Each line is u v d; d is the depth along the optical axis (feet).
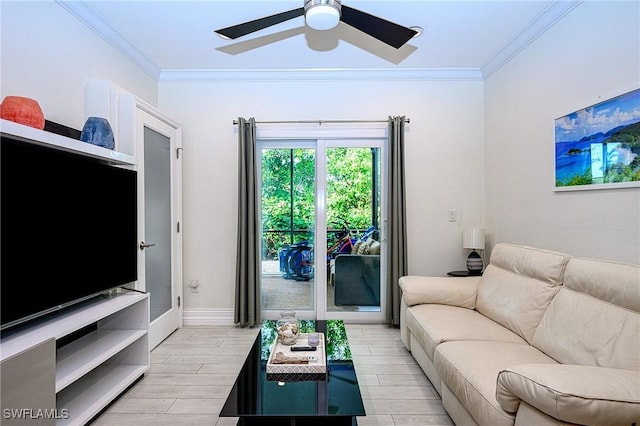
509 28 9.12
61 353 6.75
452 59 11.06
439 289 9.07
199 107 12.02
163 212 10.62
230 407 4.92
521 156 9.81
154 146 10.09
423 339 7.57
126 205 8.15
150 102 11.51
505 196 10.68
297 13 6.31
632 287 5.09
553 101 8.42
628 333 4.88
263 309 12.46
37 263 5.77
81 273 6.75
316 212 12.19
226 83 12.02
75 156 6.63
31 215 5.66
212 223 12.07
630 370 4.36
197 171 12.05
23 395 4.76
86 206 6.90
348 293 12.32
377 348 9.88
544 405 3.76
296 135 12.01
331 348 7.02
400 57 10.90
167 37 9.59
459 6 8.14
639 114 6.13
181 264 11.79
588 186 7.27
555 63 8.34
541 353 6.09
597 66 7.07
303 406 4.95
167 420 6.45
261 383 5.59
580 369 4.10
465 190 12.06
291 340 6.87
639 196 6.19
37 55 6.97
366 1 7.91
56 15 7.45
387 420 6.45
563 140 8.05
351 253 12.31
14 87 6.46
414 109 12.04
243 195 11.45
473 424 5.32
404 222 11.57
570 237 7.87
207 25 8.97
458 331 7.14
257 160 12.19
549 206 8.59
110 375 7.55
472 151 12.07
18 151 5.43
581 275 6.08
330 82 12.01
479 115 12.05
